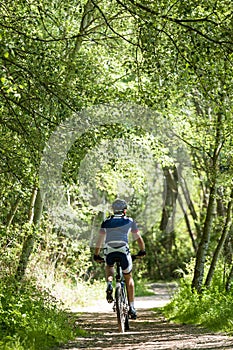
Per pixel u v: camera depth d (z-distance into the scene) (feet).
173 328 47.24
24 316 33.73
